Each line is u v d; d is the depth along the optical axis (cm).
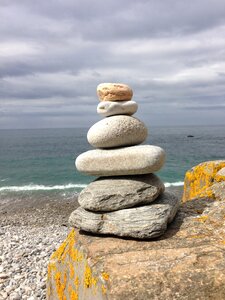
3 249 1027
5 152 5731
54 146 7256
